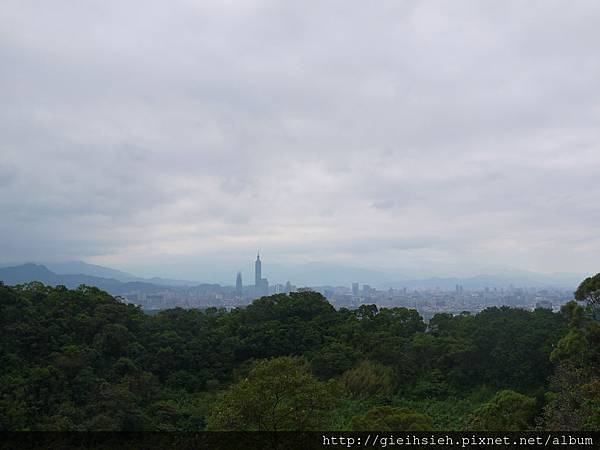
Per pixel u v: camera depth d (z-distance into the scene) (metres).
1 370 28.84
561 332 35.84
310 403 20.22
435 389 35.75
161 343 36.50
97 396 29.17
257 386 20.05
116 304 37.69
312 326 40.53
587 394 20.70
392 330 41.47
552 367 33.91
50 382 28.89
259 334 38.97
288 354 38.34
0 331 30.67
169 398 32.38
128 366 32.72
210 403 31.59
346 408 32.16
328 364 36.34
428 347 38.41
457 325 41.84
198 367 36.47
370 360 37.81
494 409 24.47
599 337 24.95
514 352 35.69
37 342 31.30
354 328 40.44
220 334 39.41
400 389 36.09
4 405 26.41
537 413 24.41
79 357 30.95
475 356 37.19
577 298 27.41
